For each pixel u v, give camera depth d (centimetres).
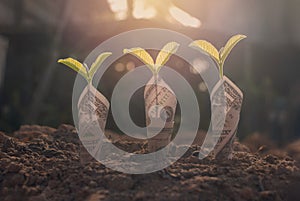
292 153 70
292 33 231
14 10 185
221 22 198
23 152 58
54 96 164
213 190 47
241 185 48
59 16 167
